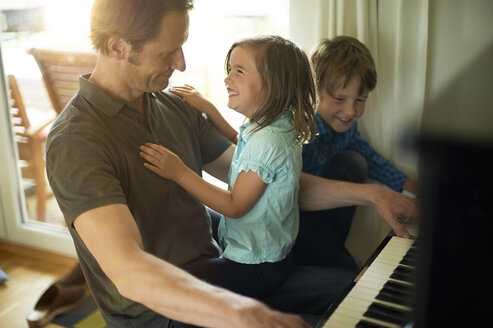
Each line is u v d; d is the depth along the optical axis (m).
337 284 1.38
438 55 1.55
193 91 1.53
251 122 1.34
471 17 1.29
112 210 1.02
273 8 2.02
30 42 2.21
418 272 0.57
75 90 2.21
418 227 0.55
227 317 0.84
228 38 2.24
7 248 2.47
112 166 1.14
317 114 1.63
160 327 1.22
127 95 1.23
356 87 1.54
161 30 1.13
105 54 1.17
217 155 1.52
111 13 1.11
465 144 0.47
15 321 1.97
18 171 2.44
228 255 1.34
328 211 1.74
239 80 1.31
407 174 1.80
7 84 2.31
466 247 0.55
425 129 0.48
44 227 2.45
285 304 1.33
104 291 1.22
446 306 0.58
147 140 1.25
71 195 1.05
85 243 1.03
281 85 1.30
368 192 1.44
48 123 2.32
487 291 0.56
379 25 1.70
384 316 0.96
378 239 1.93
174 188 1.29
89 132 1.12
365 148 1.77
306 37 1.81
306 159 1.64
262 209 1.31
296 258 1.64
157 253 1.28
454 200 0.52
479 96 0.50
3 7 2.21
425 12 1.59
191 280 0.92
